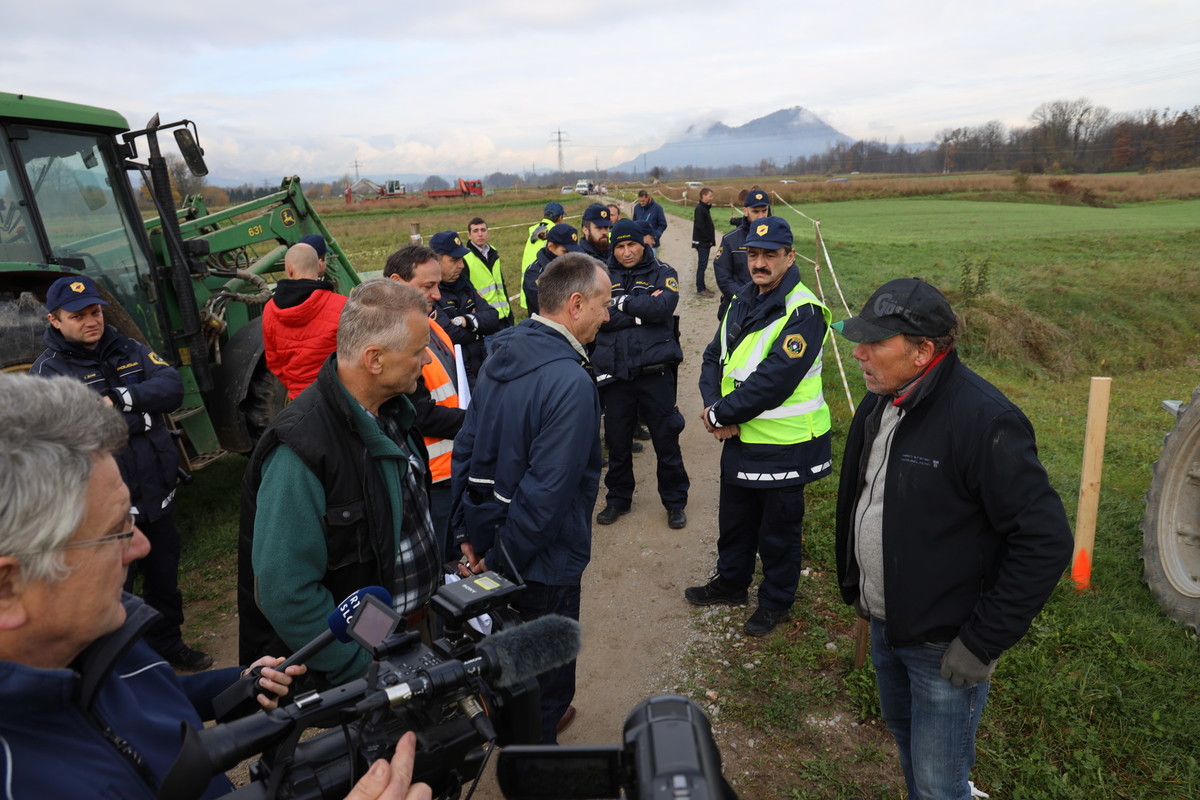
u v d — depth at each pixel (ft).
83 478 3.26
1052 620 12.50
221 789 4.83
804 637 12.78
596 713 11.60
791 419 12.17
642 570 15.83
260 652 7.69
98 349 12.10
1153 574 13.47
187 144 16.51
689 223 99.35
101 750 3.46
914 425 7.04
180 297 17.43
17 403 3.18
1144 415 29.37
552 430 8.38
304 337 12.92
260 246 36.29
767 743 10.58
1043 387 35.04
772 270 12.19
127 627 3.64
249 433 19.21
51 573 3.17
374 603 4.50
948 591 7.02
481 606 4.56
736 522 13.37
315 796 3.60
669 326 16.89
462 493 10.11
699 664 12.44
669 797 2.61
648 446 22.77
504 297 22.58
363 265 70.85
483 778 10.13
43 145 14.92
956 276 50.39
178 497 20.16
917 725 7.56
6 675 3.16
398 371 7.13
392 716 3.96
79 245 15.58
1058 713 10.37
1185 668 11.43
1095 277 47.29
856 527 7.91
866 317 6.95
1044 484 6.54
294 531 6.73
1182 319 42.57
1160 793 9.22
